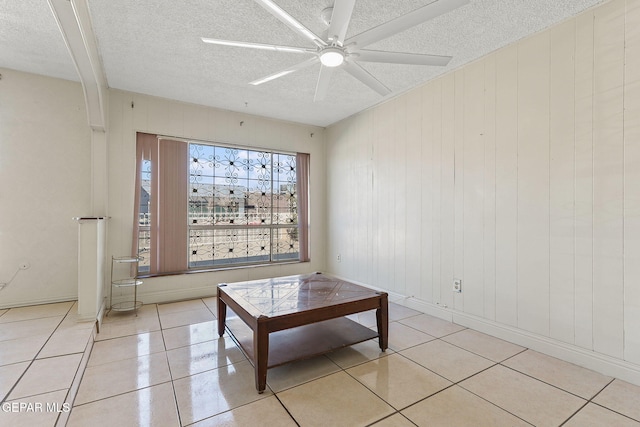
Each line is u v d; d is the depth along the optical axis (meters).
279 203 4.76
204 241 4.14
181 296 3.85
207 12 2.17
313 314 2.13
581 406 1.75
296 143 4.82
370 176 4.14
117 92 3.51
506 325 2.64
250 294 2.51
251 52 2.70
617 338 2.03
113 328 2.90
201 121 4.02
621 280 2.01
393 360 2.31
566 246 2.27
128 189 3.57
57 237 3.31
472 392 1.89
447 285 3.13
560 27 2.29
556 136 2.31
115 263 3.49
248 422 1.63
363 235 4.26
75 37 2.16
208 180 4.17
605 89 2.07
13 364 2.01
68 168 3.36
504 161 2.64
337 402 1.81
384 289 3.91
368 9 2.13
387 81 3.31
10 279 3.13
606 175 2.07
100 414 1.68
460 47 2.63
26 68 3.11
